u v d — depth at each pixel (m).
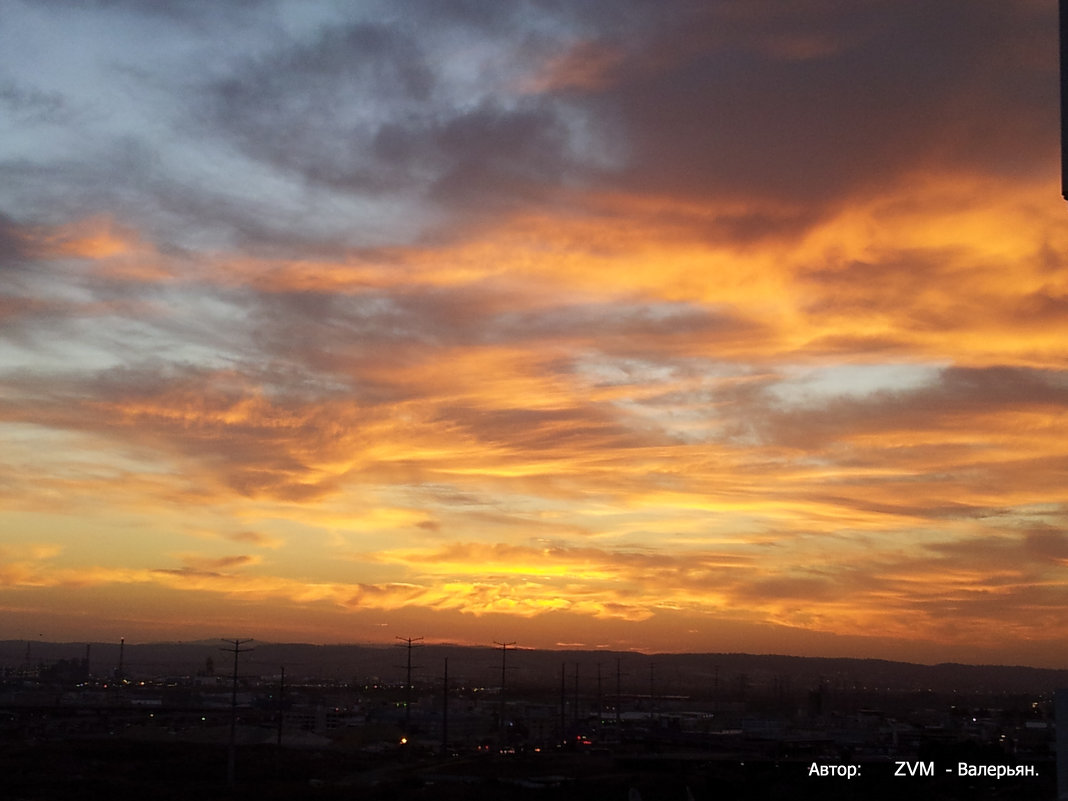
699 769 115.06
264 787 108.50
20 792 101.94
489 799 97.06
